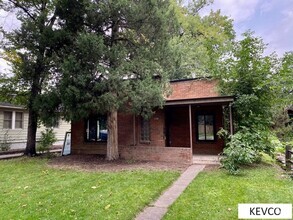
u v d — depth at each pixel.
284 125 15.21
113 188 6.07
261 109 9.89
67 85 8.64
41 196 5.54
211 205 4.80
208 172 7.89
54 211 4.61
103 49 8.63
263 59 10.27
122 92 8.86
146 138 12.34
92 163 9.89
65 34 9.57
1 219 4.29
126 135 12.66
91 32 9.23
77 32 9.27
